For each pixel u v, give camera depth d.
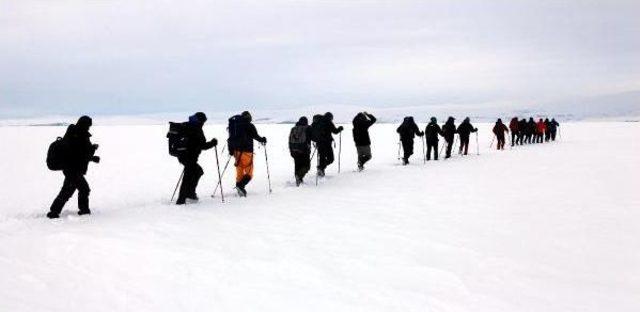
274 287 4.67
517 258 5.71
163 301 4.30
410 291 4.60
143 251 5.77
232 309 4.14
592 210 8.61
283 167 18.20
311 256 5.70
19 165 20.58
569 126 76.81
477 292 4.60
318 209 8.79
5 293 4.40
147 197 11.25
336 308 4.17
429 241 6.43
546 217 8.03
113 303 4.24
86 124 8.15
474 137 41.62
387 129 60.78
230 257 5.61
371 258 5.64
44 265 5.25
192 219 7.79
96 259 5.47
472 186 11.73
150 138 44.97
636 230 7.12
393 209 8.78
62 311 4.04
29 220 7.66
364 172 15.22
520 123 29.28
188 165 9.41
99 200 10.86
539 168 15.62
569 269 5.34
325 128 13.42
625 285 4.86
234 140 10.37
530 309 4.20
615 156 19.59
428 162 18.52
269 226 7.32
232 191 11.66
